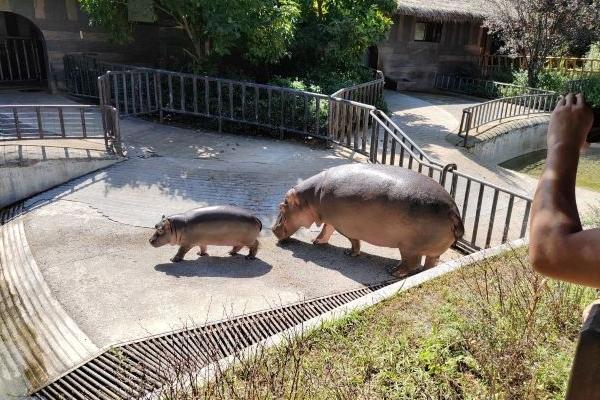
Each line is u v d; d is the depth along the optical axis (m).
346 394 3.12
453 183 7.44
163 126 12.45
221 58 15.14
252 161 10.22
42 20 14.72
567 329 3.78
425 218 5.80
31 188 8.72
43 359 4.70
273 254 6.77
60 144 9.91
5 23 16.05
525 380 3.21
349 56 16.47
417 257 6.05
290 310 5.39
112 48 15.94
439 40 25.41
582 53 27.92
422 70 25.42
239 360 3.56
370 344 3.73
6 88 15.62
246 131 12.44
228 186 8.88
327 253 6.86
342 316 4.14
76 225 7.32
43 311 5.38
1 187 8.41
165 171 9.38
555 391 3.11
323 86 14.43
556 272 1.21
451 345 3.62
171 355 4.54
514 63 26.03
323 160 10.51
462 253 7.20
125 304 5.38
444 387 3.20
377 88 15.55
